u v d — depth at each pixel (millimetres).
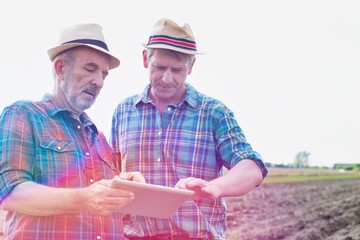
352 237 6082
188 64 2590
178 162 2541
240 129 2648
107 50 2332
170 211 2082
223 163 2600
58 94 2324
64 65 2277
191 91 2688
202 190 2141
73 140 2227
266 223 6012
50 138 2156
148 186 1850
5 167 2035
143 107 2684
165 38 2521
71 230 2082
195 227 2432
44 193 1942
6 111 2168
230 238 5859
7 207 1998
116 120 2764
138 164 2580
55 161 2123
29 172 2074
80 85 2252
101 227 2188
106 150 2488
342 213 6156
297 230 6047
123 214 2494
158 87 2586
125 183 1823
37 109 2211
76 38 2268
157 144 2574
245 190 2324
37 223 2047
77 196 1905
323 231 6090
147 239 2457
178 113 2629
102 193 1843
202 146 2582
